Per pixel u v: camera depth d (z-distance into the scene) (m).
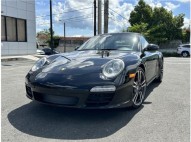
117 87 2.82
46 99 2.95
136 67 3.23
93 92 2.75
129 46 4.04
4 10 13.58
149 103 3.73
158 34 24.42
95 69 2.95
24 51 15.31
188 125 2.78
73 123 2.83
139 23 26.41
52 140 2.36
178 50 21.48
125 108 3.34
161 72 5.73
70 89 2.76
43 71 3.15
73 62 3.22
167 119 2.98
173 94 4.37
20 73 7.03
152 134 2.51
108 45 4.13
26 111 3.25
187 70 8.48
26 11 15.34
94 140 2.36
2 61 11.39
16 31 14.67
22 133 2.52
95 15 17.38
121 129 2.65
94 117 3.04
